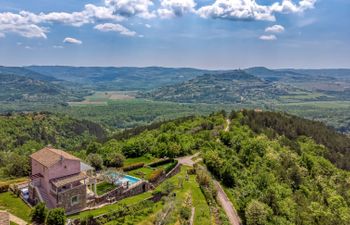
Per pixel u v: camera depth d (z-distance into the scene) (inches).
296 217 3814.0
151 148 5029.5
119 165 4197.8
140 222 2586.1
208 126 7406.5
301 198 4387.3
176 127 7150.6
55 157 2881.4
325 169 6171.3
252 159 5374.0
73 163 2920.8
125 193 3149.6
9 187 3134.8
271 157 5487.2
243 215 3496.6
